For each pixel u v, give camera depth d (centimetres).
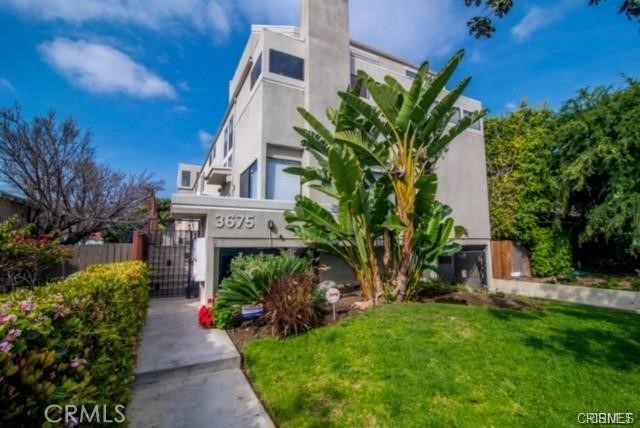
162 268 1018
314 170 752
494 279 1348
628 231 1166
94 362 220
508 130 1520
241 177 1129
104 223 1195
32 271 602
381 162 645
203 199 736
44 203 1020
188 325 626
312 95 976
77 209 1115
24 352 152
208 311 619
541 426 280
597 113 1234
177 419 329
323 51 1014
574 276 1330
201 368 439
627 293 995
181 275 1032
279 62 955
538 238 1422
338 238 693
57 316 193
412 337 448
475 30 419
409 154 632
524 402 313
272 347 479
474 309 587
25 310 172
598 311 709
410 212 630
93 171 1172
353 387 350
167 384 407
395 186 649
